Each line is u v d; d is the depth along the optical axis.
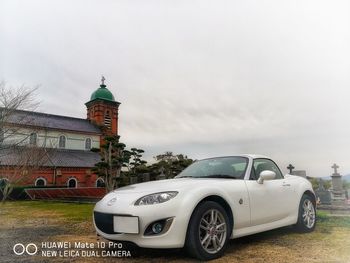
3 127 16.59
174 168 20.16
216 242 3.33
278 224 4.23
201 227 3.23
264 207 3.99
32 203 17.22
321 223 5.62
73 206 14.09
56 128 36.00
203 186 3.39
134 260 3.31
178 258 3.30
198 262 3.12
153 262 3.20
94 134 40.44
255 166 4.35
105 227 3.35
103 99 45.47
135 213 3.05
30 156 17.44
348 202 9.94
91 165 34.84
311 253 3.46
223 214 3.43
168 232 2.99
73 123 41.56
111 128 46.41
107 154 22.62
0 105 16.44
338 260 3.16
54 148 25.45
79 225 6.66
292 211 4.50
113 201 3.40
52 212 10.62
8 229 6.20
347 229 5.02
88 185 33.72
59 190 25.47
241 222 3.63
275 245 3.87
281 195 4.34
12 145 16.97
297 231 4.72
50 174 31.33
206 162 4.71
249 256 3.34
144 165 25.94
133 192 3.41
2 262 3.44
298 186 4.79
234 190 3.66
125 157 25.22
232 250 3.62
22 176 17.14
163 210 3.02
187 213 3.07
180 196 3.15
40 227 6.45
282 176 4.81
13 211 11.33
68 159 34.38
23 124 18.22
